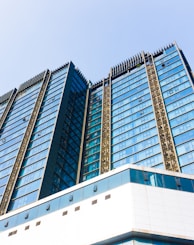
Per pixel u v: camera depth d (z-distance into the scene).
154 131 61.09
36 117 76.19
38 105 81.44
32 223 33.25
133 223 26.14
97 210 29.55
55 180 56.66
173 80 71.69
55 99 78.69
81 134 76.75
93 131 76.94
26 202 51.28
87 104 88.62
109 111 79.06
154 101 69.50
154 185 29.91
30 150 65.94
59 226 30.70
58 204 33.56
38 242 30.45
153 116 65.31
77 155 69.62
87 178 62.97
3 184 60.09
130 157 59.12
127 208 27.72
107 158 63.75
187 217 26.98
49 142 63.38
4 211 51.81
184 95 64.62
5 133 79.75
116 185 30.80
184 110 60.72
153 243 25.06
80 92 89.44
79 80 93.31
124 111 74.44
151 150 57.12
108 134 70.94
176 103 64.06
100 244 26.83
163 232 25.52
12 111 89.19
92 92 94.25
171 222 26.45
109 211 28.62
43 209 34.38
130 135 65.12
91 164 66.38
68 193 34.03
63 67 94.88
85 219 29.52
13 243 32.16
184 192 29.36
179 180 30.73
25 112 82.94
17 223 34.84
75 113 79.81
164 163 51.94
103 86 92.44
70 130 72.75
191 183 30.56
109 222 27.62
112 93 85.81
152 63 85.12
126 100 78.06
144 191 29.06
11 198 54.78
